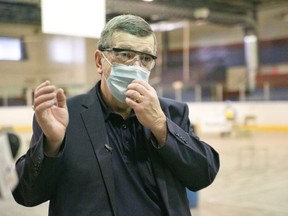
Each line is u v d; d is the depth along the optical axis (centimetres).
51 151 134
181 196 150
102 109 152
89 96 152
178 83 2180
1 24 1966
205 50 2567
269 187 755
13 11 1653
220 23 2112
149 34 146
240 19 2088
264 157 1121
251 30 2202
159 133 142
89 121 145
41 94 127
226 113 1670
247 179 830
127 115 154
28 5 1616
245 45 2238
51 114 132
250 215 572
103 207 137
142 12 1647
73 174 138
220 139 1584
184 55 2498
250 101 1944
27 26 2073
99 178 139
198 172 147
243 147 1327
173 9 1716
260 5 2175
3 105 1833
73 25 548
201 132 1697
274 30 2275
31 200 141
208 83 2295
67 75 2161
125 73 143
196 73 2522
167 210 143
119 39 143
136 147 149
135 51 143
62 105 135
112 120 151
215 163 156
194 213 581
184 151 143
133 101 138
